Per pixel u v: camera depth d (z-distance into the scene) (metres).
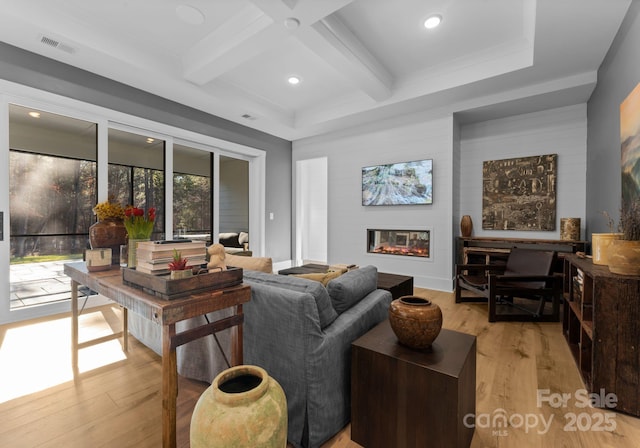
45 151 2.91
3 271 2.68
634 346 1.52
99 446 1.29
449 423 1.06
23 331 2.54
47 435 1.35
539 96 3.47
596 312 1.60
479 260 4.12
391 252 4.73
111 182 3.39
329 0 2.18
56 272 3.02
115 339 2.40
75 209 3.11
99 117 3.19
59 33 2.47
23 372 1.90
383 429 1.23
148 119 3.58
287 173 5.78
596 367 1.61
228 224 4.82
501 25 2.77
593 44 2.63
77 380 1.82
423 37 2.96
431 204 4.25
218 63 3.01
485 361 2.12
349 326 1.47
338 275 1.90
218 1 2.47
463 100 3.87
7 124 2.65
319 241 7.12
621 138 2.23
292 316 1.30
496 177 4.21
